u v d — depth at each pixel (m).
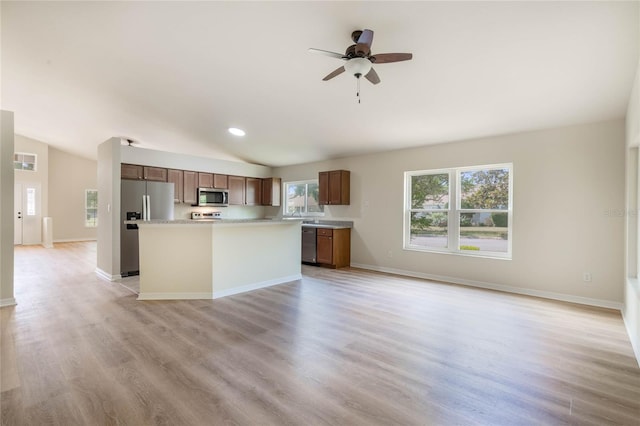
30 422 1.68
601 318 3.38
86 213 10.30
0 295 3.61
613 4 2.10
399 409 1.83
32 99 5.05
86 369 2.24
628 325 3.06
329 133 5.14
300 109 4.36
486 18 2.34
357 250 6.29
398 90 3.56
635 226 3.27
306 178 7.25
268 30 2.74
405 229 5.63
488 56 2.78
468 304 3.85
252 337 2.83
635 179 3.27
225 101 4.30
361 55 2.37
